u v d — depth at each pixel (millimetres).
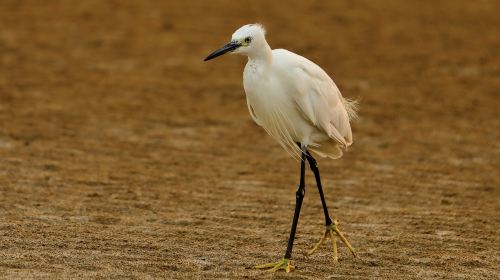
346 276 9008
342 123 9789
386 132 16625
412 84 20391
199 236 10414
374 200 12469
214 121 17250
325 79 9562
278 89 9242
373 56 22938
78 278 8555
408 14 28062
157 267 9078
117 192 12445
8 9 27062
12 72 20391
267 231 10766
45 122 16500
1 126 16016
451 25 26625
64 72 20672
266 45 9188
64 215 11117
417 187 13211
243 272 9023
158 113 17594
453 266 9477
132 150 15023
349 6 29156
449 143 15938
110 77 20438
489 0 30156
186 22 26422
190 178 13453
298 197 9430
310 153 10359
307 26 26109
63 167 13703
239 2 29469
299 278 8898
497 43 24547
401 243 10359
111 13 27312
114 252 9578
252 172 13945
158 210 11609
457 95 19484
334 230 9688
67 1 28672
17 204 11492
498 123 17344
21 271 8719
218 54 9102
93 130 16156
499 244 10422
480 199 12594
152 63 21969
